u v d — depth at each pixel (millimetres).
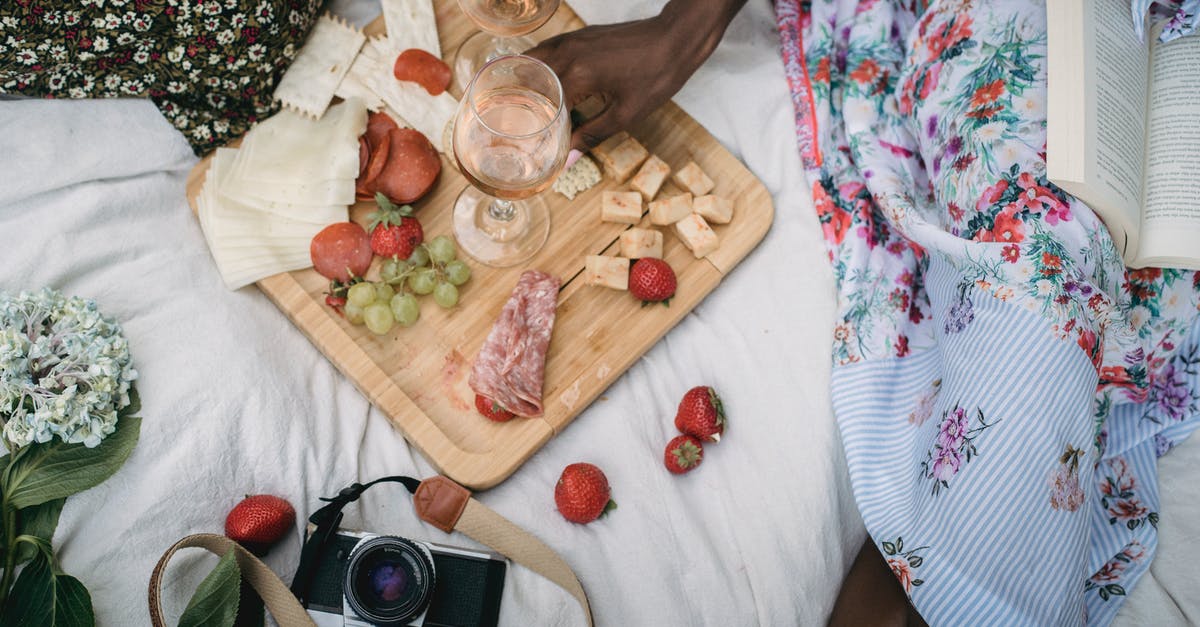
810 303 1399
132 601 1133
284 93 1404
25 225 1302
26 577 1078
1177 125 1209
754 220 1413
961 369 1216
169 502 1180
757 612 1259
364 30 1493
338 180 1337
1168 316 1289
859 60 1478
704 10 1293
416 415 1275
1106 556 1279
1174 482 1295
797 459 1317
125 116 1368
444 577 1157
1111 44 1194
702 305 1422
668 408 1365
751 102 1493
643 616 1236
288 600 1080
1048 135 1145
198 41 1311
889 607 1322
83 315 1187
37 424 1109
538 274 1352
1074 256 1192
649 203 1414
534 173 1130
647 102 1340
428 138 1427
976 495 1166
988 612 1165
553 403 1301
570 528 1272
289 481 1244
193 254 1354
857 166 1434
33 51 1264
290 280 1334
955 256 1259
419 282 1321
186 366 1253
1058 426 1150
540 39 1522
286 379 1296
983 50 1315
